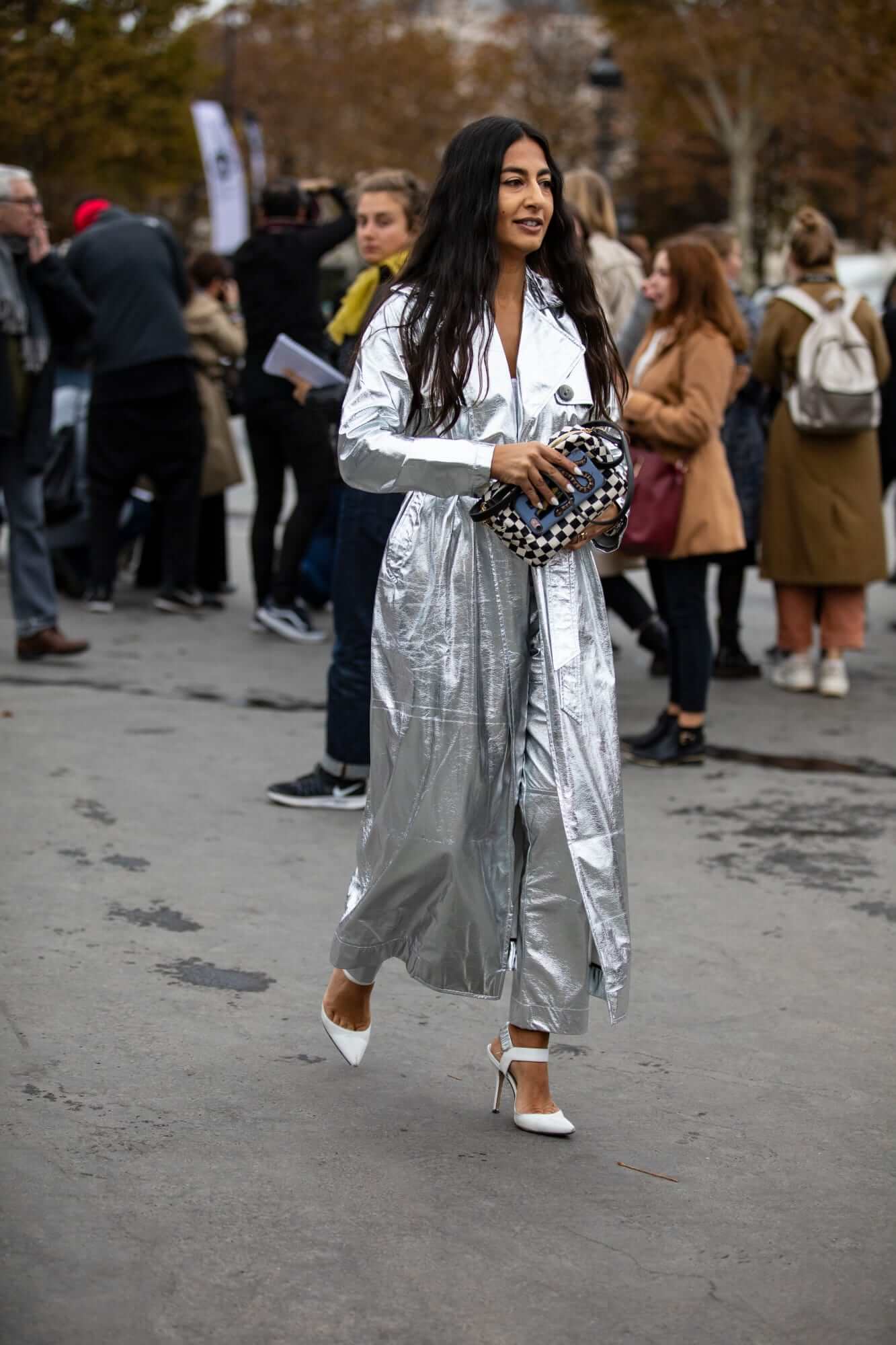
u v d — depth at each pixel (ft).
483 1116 10.61
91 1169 9.57
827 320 22.61
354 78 149.07
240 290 26.23
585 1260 8.86
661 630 24.82
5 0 85.30
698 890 15.30
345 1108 10.61
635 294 22.74
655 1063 11.52
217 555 31.40
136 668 24.54
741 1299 8.54
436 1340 8.06
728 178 147.74
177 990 12.43
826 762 20.17
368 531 16.65
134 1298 8.29
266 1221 9.10
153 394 28.45
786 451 23.34
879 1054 11.76
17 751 19.34
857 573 23.20
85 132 89.40
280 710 22.11
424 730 10.00
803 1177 9.90
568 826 9.89
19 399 23.59
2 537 39.52
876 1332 8.29
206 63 109.19
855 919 14.62
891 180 122.62
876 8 81.61
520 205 9.86
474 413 9.96
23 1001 12.05
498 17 179.93
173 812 17.13
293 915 14.21
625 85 129.08
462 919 10.16
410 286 10.13
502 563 9.98
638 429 19.01
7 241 22.70
